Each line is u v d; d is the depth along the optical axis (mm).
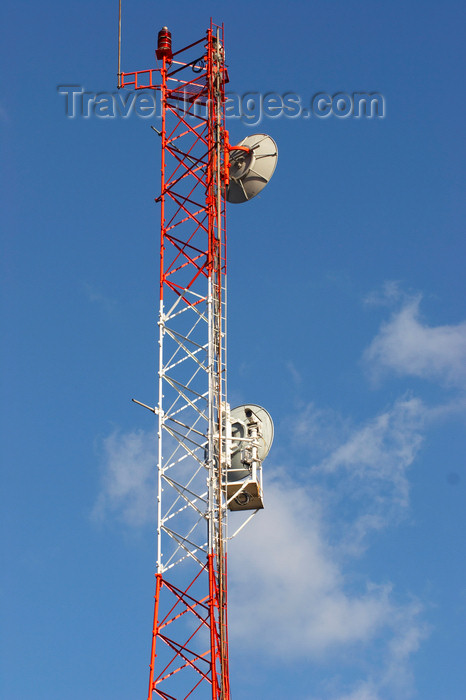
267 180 76625
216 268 71375
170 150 74438
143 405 66500
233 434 71938
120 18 77375
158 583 62781
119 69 76375
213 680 60719
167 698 60438
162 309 69438
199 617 62406
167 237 71875
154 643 61406
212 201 72625
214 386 68375
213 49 77375
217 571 65000
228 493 69438
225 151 75375
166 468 65375
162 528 64000
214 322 70062
